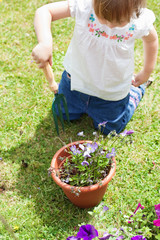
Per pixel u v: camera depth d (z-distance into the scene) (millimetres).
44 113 2461
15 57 2961
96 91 2031
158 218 1654
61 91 2299
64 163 1692
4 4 3629
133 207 1861
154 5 3537
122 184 1995
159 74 2785
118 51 1800
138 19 1710
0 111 2473
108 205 1885
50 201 1917
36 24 1737
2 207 1891
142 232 1647
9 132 2332
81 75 1984
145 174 2047
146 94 2623
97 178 1707
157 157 2148
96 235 1501
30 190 1979
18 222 1805
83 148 1628
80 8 1725
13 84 2701
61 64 2875
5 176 2057
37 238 1741
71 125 2389
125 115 2277
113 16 1431
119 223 1784
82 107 2254
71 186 1598
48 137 2307
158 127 2357
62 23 3348
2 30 3268
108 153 1613
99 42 1766
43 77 2762
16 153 2199
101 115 2209
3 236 1738
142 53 3006
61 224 1802
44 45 1646
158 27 3242
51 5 1780
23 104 2533
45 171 2080
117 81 1965
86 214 1850
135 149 2203
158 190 1950
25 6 3602
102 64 1860
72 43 1900
